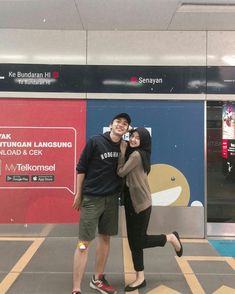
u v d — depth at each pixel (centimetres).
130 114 696
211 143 699
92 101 696
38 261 552
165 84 695
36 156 692
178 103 696
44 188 691
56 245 637
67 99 695
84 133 695
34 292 438
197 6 599
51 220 691
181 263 546
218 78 695
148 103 697
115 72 694
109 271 511
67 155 693
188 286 460
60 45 694
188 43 696
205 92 694
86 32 696
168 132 696
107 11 616
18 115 693
